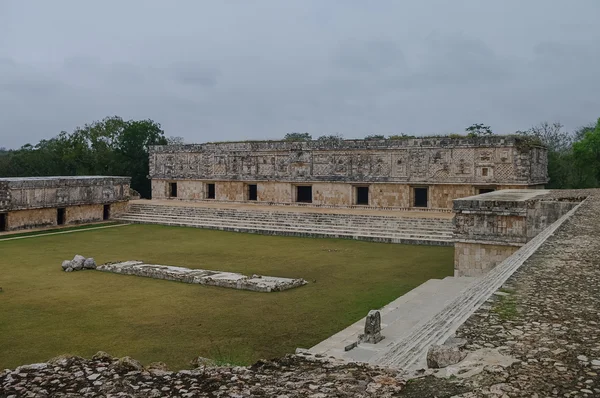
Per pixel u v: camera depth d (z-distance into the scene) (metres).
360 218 37.47
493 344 5.46
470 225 23.05
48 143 77.38
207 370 5.64
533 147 38.22
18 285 21.06
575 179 53.12
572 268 8.96
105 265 24.50
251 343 13.91
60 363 5.95
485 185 38.16
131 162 67.12
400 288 20.58
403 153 41.38
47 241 34.19
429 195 40.72
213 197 53.22
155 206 47.78
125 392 5.06
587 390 4.32
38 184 39.50
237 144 50.00
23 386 5.29
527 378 4.59
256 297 19.08
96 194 44.59
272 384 5.08
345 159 44.16
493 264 22.75
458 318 8.25
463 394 4.40
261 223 40.03
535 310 6.59
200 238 35.59
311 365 5.70
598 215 16.20
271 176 48.19
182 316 16.56
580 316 6.31
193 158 53.09
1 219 37.97
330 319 16.23
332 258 27.55
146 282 21.73
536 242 13.43
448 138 39.44
